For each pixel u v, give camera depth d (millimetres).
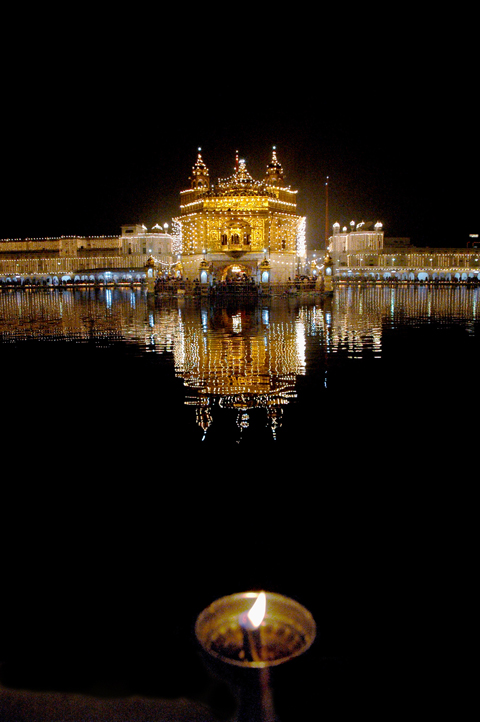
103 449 5180
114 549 3230
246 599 2258
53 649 2270
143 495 4062
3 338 14375
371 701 1936
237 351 11461
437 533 3369
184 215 47719
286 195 48188
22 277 68812
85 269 67438
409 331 15102
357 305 26781
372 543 3248
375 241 71750
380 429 5703
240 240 44375
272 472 4477
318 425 5871
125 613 2559
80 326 17438
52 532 3480
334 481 4258
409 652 2234
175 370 9359
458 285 56000
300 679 2039
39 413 6613
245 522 3561
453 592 2711
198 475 4449
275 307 25766
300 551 3158
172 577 2896
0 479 4461
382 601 2633
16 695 1972
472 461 4695
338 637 2338
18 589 2805
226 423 6016
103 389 7945
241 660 1900
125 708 1872
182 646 2268
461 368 9320
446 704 1937
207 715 1815
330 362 10000
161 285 38906
